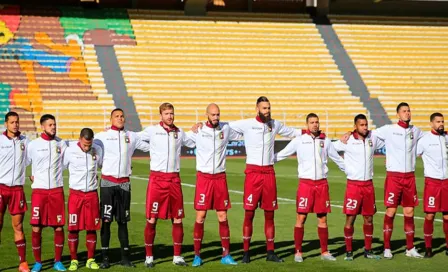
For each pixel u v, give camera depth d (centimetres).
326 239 1249
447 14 5138
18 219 1155
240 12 4850
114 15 4581
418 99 4453
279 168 3062
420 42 4822
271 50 4591
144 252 1309
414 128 1281
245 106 4191
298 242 1231
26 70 4081
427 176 1277
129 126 3881
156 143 1196
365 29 4862
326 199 1237
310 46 4666
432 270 1152
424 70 4631
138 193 2195
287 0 4941
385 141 1285
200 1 4678
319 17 4941
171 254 1288
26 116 3828
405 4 5069
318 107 4275
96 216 1174
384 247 1273
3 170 1151
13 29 4278
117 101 4034
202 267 1172
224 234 1216
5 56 4122
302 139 1245
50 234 1485
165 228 1562
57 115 3800
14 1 4469
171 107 1207
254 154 1237
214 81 4306
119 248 1351
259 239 1445
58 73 4122
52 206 1160
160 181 1188
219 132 1217
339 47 4703
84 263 1212
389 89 4475
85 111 3959
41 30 4322
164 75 4272
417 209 1872
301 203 1230
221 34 4631
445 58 4731
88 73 4166
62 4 4581
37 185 1158
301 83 4409
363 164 1244
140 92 4122
